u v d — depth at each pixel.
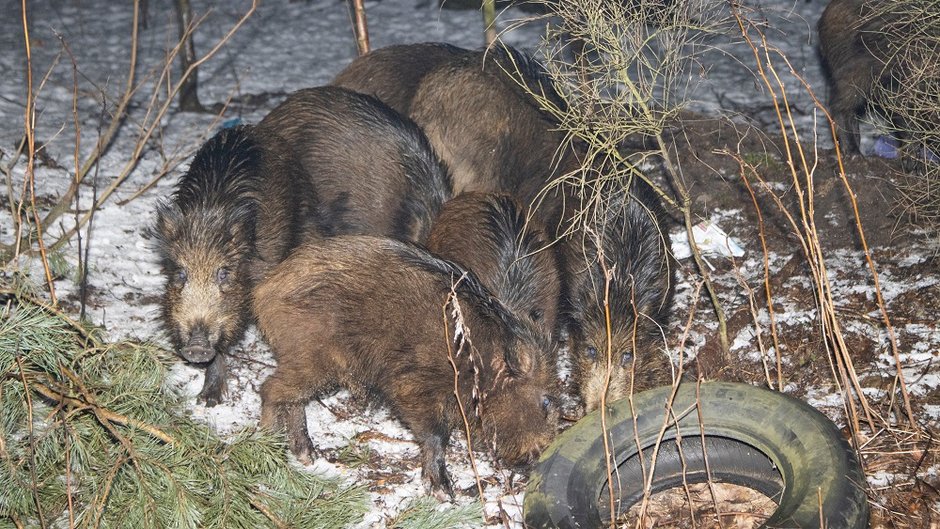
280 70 19.72
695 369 9.89
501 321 8.60
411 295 8.43
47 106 16.30
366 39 15.24
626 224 9.76
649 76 16.20
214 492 7.43
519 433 8.66
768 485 8.06
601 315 9.22
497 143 11.73
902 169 12.78
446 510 7.82
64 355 7.79
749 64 19.11
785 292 11.12
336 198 10.95
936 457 8.52
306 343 8.55
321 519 7.53
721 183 13.19
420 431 8.52
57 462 7.65
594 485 7.77
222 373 9.52
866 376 9.64
